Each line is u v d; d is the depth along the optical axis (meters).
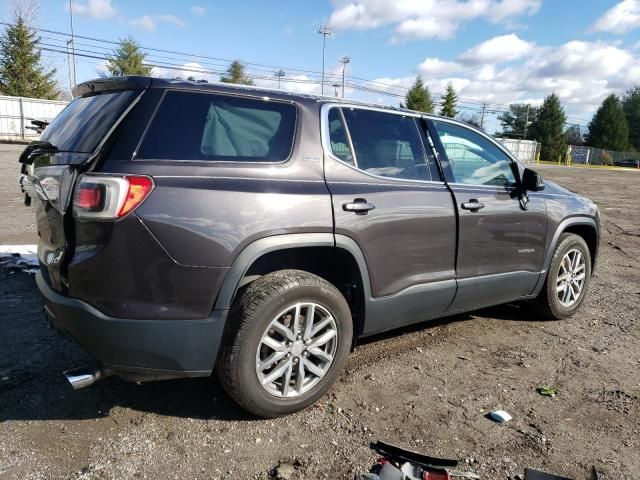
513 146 65.31
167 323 2.66
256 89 3.18
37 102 37.47
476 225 3.96
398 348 4.17
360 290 3.36
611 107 90.38
